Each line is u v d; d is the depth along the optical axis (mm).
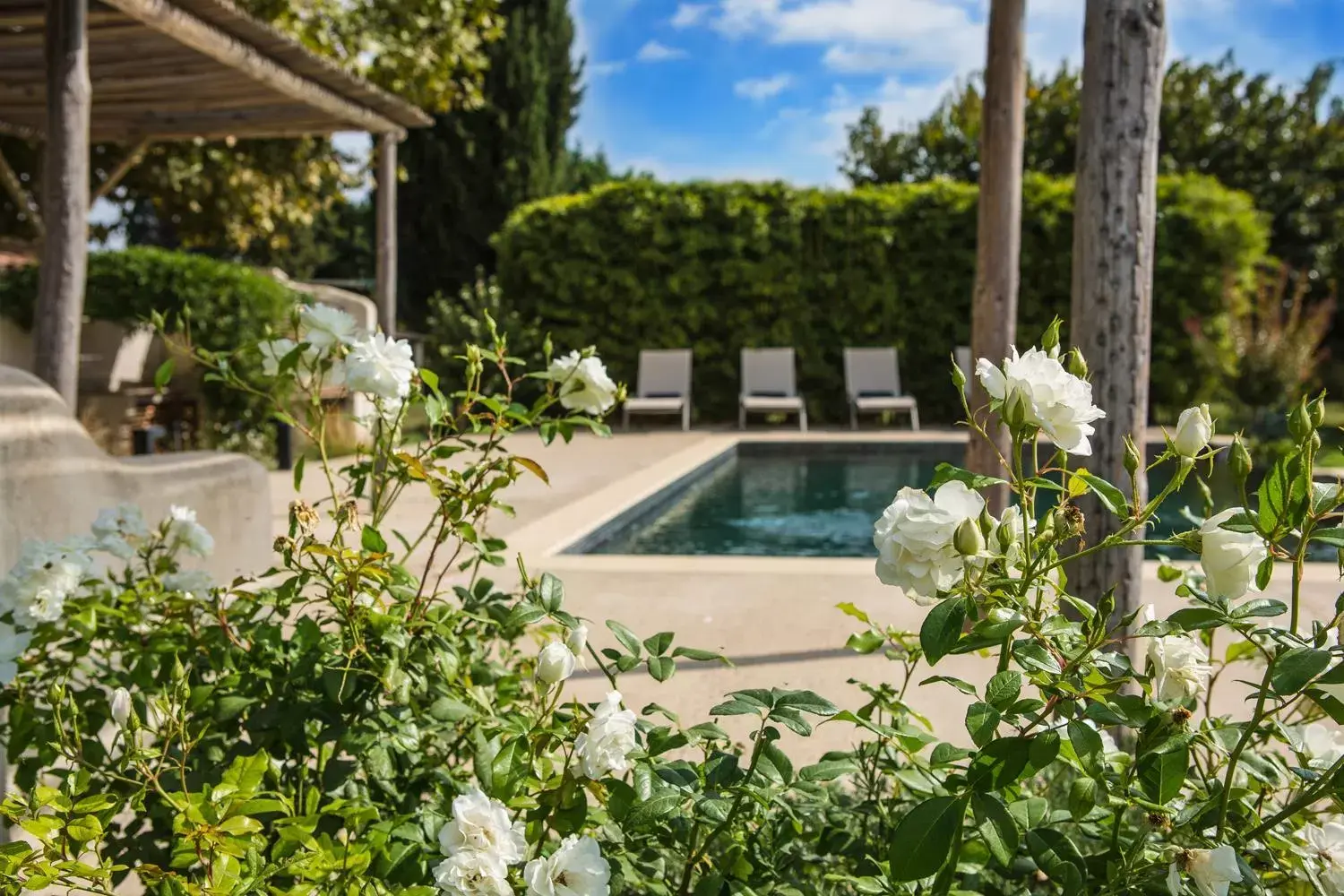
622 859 1348
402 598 1637
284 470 8195
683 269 11688
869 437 10516
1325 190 18109
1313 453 1097
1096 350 3033
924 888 1283
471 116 18031
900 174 21609
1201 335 10828
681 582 4551
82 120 4848
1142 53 2965
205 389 8219
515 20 17812
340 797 1518
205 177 11703
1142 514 1179
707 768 1295
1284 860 1211
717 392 12125
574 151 25406
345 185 12945
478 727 1524
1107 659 1165
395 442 1746
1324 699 1106
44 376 4805
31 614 1685
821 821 1645
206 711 1637
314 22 10797
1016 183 4664
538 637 2043
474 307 11898
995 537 1167
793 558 5027
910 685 3205
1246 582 1105
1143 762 1162
